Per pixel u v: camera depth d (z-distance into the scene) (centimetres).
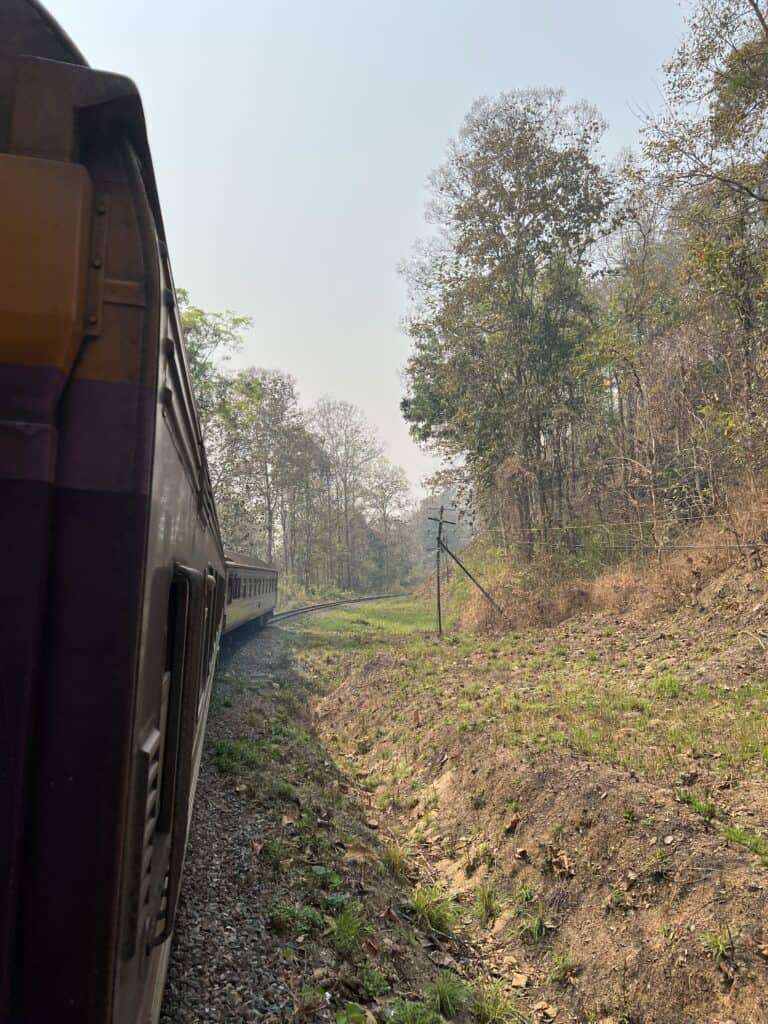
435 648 1723
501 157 2219
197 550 413
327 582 6325
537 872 645
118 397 164
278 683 1531
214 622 843
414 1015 440
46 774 152
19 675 149
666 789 662
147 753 170
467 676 1316
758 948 448
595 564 2027
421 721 1088
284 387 5272
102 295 166
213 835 609
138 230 172
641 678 1096
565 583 1952
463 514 2761
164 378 191
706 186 1475
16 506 153
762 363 1422
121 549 161
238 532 4331
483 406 2392
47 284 156
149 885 201
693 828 577
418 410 2867
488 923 626
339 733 1214
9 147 165
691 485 1842
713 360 1783
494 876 679
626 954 515
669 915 516
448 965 550
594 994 511
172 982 407
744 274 1483
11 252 156
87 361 164
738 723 806
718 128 1384
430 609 3497
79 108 168
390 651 1752
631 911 542
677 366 1838
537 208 2223
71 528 158
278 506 5528
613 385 2273
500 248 2272
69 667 155
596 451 2344
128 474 163
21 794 148
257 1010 401
